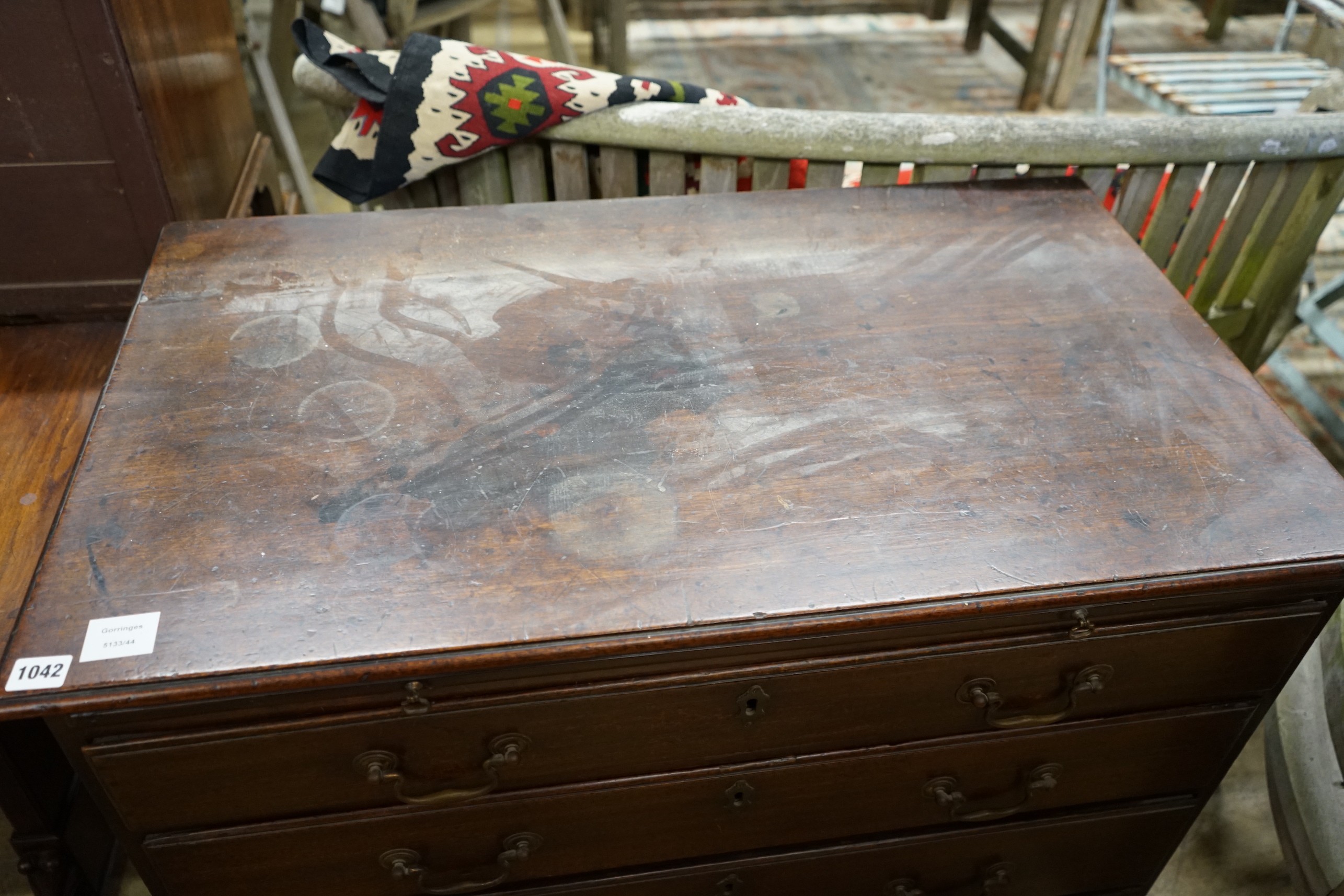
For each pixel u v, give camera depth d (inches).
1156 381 45.7
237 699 35.2
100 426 42.1
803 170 63.0
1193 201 70.1
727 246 53.0
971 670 40.9
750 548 38.3
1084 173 61.0
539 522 39.0
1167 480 41.1
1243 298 70.9
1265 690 45.3
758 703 40.2
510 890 47.5
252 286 49.2
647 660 37.3
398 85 56.1
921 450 42.2
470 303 48.8
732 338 47.4
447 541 38.2
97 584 36.4
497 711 38.3
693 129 58.2
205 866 42.1
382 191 60.9
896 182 61.7
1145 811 50.4
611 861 47.3
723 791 44.3
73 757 36.6
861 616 36.6
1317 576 38.6
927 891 52.8
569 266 51.4
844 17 155.8
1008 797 48.0
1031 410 44.1
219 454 41.2
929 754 44.6
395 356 45.8
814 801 45.9
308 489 39.9
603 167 61.9
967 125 58.2
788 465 41.5
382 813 41.6
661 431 42.8
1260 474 41.4
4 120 51.2
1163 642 41.4
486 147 59.1
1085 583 37.3
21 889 58.1
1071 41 126.6
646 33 148.7
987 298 50.2
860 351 46.9
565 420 43.2
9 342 58.5
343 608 36.0
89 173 53.8
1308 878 54.1
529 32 143.2
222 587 36.5
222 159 65.2
